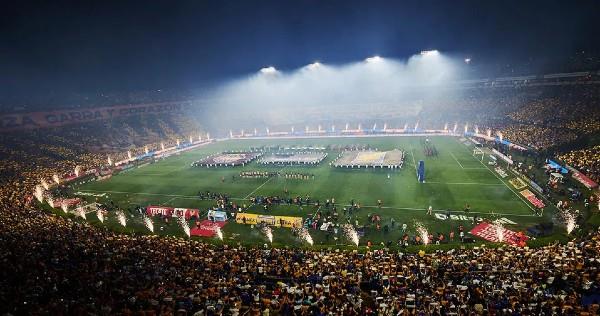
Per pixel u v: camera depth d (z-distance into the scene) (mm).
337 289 29406
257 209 60312
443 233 47969
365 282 30844
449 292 28125
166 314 25797
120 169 94688
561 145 77375
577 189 57031
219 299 28844
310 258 37594
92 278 31750
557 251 34969
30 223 48000
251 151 110188
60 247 38594
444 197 60406
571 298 25641
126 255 37750
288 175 77812
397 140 114750
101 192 76000
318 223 53219
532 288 27703
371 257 37125
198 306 27766
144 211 62281
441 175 72438
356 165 82500
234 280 31906
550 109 100812
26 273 32281
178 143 125750
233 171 86750
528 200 56906
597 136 73562
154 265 35094
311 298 28188
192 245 42031
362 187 68125
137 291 29734
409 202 59188
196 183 78250
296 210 58875
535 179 63750
